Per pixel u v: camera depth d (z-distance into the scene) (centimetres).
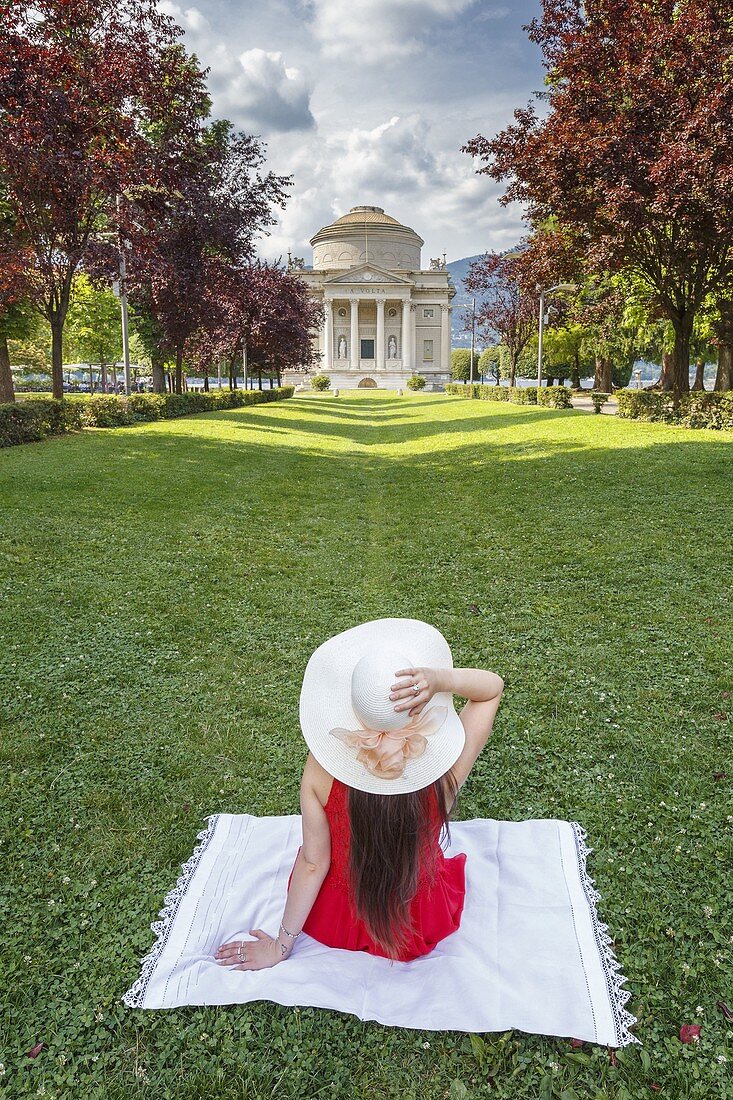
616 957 272
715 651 549
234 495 1279
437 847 271
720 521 938
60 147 1579
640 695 486
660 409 2161
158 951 278
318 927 274
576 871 315
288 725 458
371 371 9662
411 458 1942
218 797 382
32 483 1218
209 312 2898
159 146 2041
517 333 5366
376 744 228
